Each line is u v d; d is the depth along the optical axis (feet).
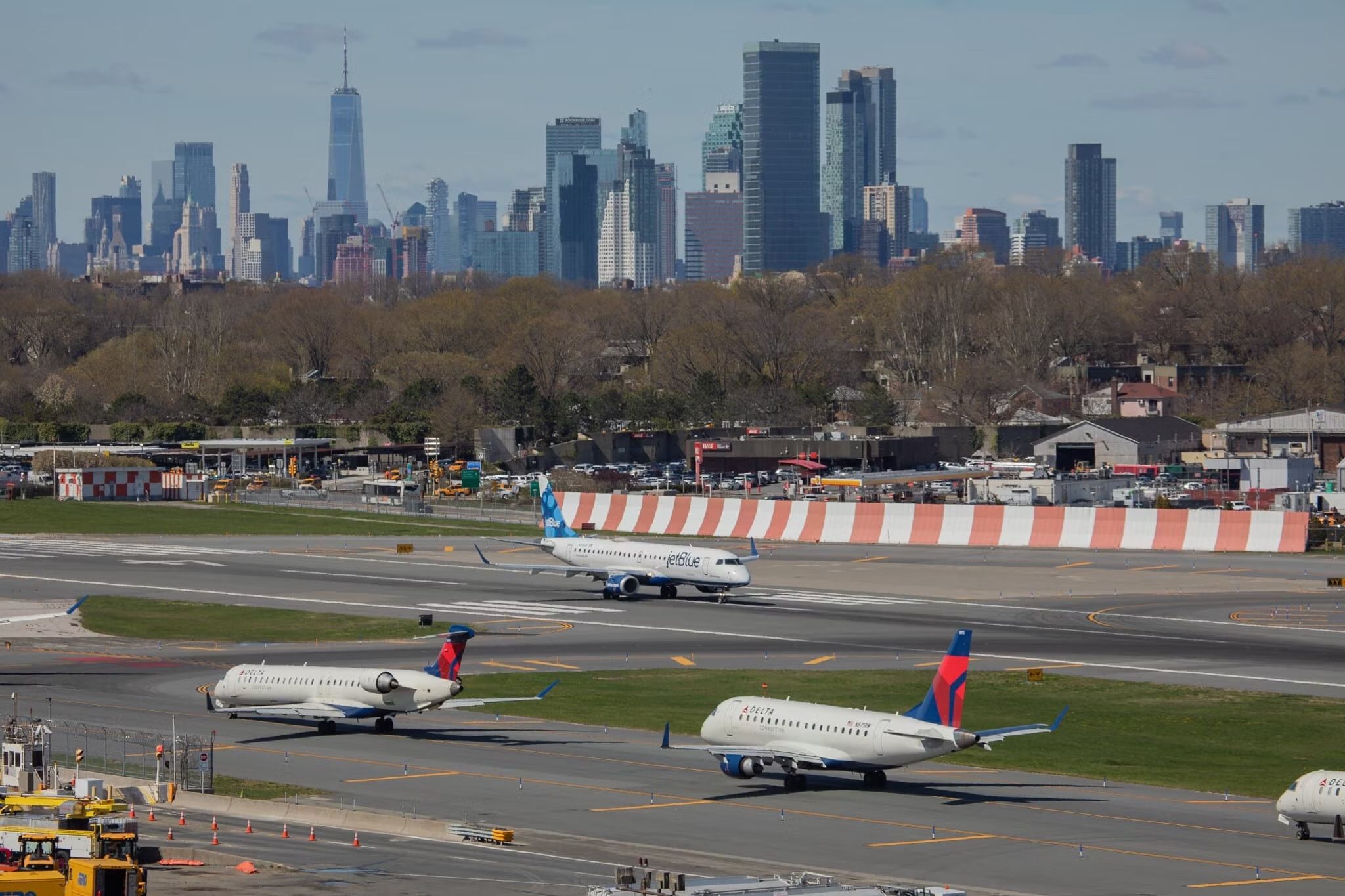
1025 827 624.18
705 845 593.42
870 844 595.88
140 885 486.79
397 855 576.20
